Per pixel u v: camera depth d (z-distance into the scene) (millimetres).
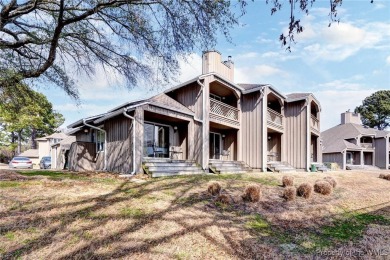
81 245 4176
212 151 17297
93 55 10211
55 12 8648
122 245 4309
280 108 20500
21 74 8695
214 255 4461
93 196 6605
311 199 8812
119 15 8453
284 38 3197
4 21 7898
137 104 11484
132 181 9141
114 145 12672
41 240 4199
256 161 16781
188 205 6656
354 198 9648
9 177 8734
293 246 5211
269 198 8305
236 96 17031
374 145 35688
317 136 23062
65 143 21734
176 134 15219
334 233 6121
